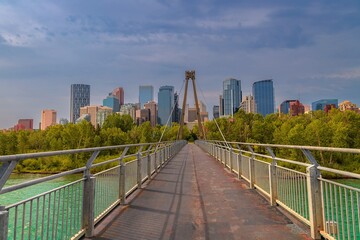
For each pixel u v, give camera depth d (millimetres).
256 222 5734
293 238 4734
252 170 9875
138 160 10000
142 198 8180
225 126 104688
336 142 53844
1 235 2668
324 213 4531
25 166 39125
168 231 5219
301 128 59906
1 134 71750
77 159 37750
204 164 19797
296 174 5707
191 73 72438
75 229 4543
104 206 6137
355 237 3688
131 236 4941
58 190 4051
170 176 13195
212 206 7188
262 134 91688
